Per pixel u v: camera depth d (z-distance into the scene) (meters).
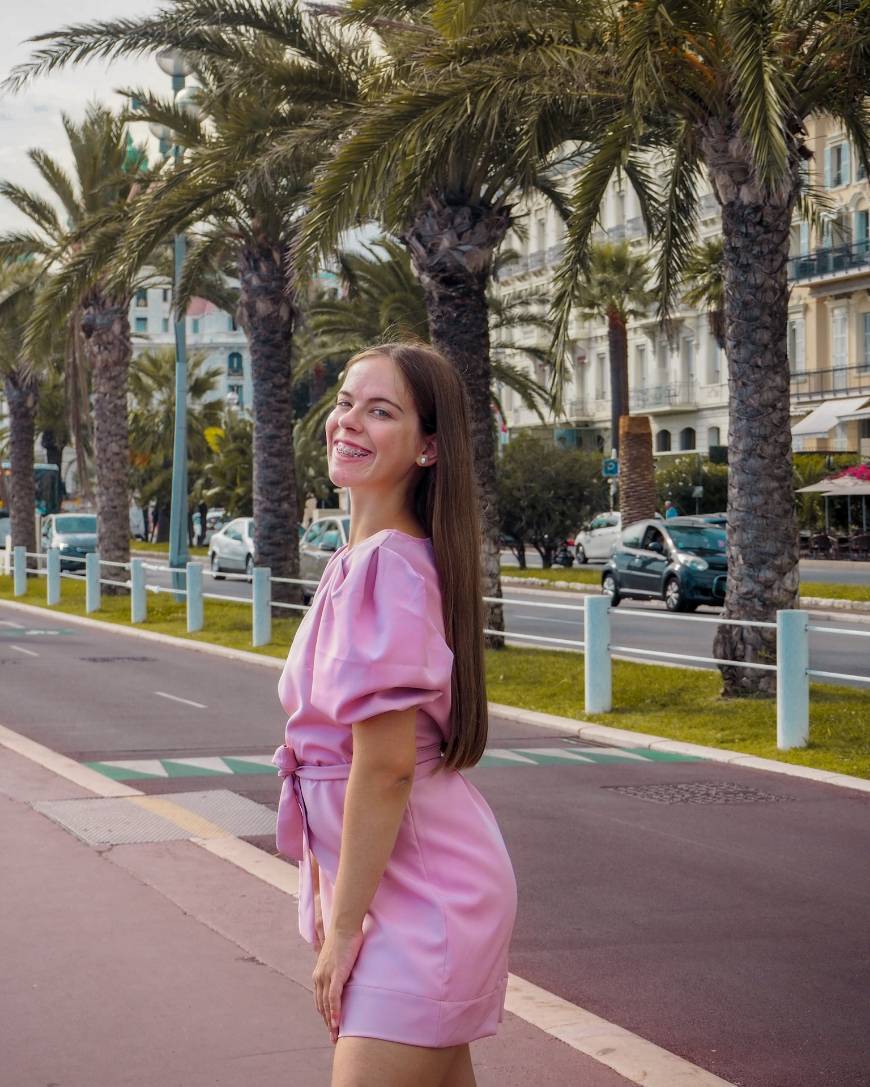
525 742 12.20
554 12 14.75
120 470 33.06
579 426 72.94
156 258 32.50
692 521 31.20
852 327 57.91
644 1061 4.50
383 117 14.66
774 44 12.97
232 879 6.78
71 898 6.38
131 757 11.16
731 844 8.05
